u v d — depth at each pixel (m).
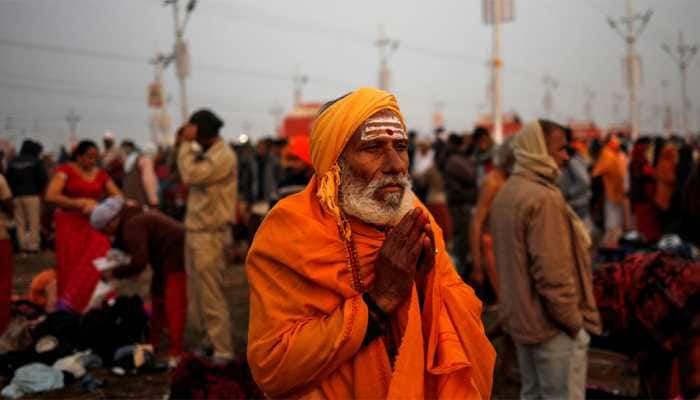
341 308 1.75
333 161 1.81
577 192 7.64
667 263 3.49
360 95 1.82
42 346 5.18
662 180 9.42
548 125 3.45
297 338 1.71
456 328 1.86
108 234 5.34
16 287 7.82
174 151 10.34
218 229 5.20
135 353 5.13
